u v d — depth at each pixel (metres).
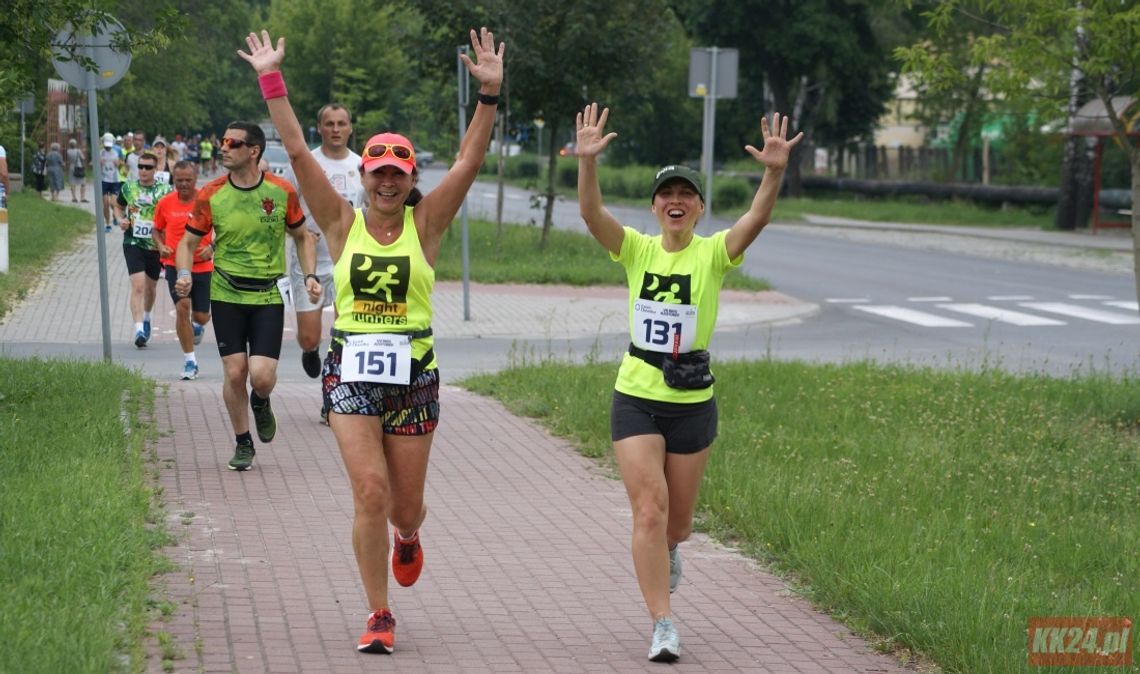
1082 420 17.39
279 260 13.06
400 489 8.48
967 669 8.16
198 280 18.86
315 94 64.69
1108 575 10.50
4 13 14.95
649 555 8.41
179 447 13.96
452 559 10.59
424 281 8.34
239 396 12.96
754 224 8.53
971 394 18.22
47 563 8.84
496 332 26.06
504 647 8.55
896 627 8.92
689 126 93.81
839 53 77.25
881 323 29.19
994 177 83.06
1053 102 18.77
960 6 20.86
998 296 34.97
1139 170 17.95
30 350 21.83
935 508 12.22
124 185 22.53
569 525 11.81
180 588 9.25
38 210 47.06
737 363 20.62
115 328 24.66
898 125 106.69
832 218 71.00
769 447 14.66
